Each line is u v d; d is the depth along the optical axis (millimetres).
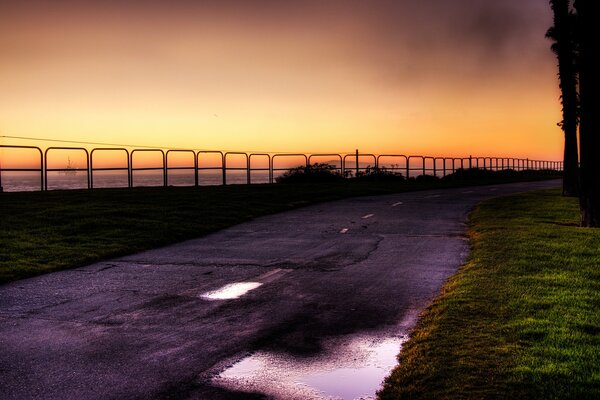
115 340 6254
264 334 6391
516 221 16219
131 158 31219
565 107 26219
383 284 8852
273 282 9156
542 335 5688
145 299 8172
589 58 15078
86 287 9023
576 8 15539
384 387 4758
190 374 5211
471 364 4984
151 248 12945
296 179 40812
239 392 4801
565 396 4227
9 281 9492
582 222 15336
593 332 5809
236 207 20469
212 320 7012
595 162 15016
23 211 18141
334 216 18812
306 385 4941
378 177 44281
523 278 8438
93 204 20344
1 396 4750
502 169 59719
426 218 18031
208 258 11547
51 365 5480
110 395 4746
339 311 7312
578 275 8641
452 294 7660
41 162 27656
